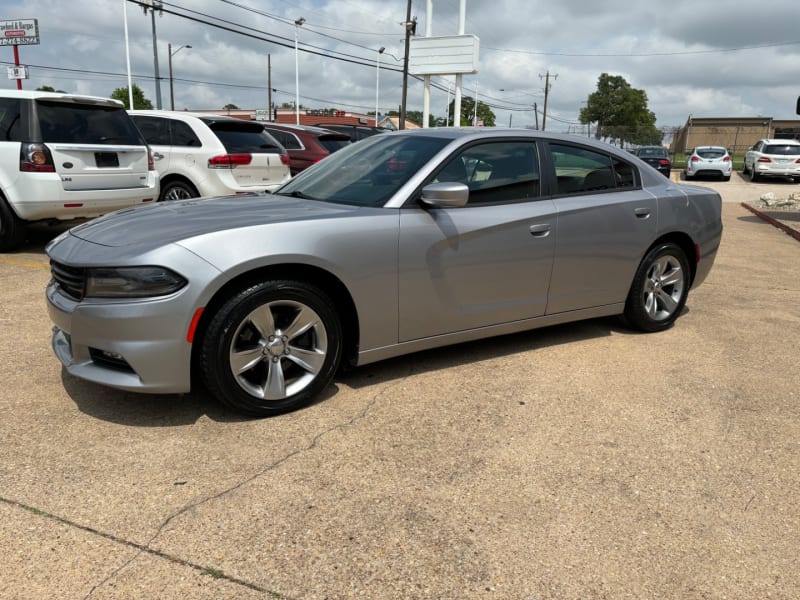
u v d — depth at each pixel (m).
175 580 2.07
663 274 4.89
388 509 2.50
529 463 2.88
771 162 24.09
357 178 3.88
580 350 4.45
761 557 2.29
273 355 3.19
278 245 3.06
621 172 4.63
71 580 2.05
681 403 3.59
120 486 2.59
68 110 6.87
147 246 2.93
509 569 2.18
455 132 4.04
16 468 2.69
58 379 3.62
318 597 2.02
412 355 4.25
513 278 3.96
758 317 5.43
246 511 2.45
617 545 2.33
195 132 8.60
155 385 2.94
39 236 8.33
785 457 3.01
